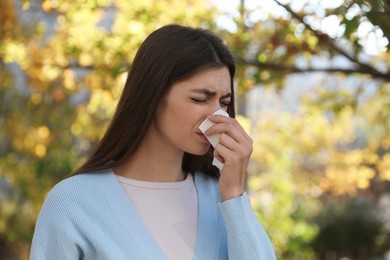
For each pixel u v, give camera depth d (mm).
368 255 10203
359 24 3723
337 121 7348
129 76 2188
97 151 2242
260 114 9266
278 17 5023
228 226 2164
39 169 7762
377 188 9875
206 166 2416
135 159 2254
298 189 11602
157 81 2123
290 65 5164
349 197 10969
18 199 9367
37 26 6391
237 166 2156
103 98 6355
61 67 6090
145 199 2232
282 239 9453
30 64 6148
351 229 10172
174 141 2166
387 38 3373
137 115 2164
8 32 6203
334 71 4934
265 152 8828
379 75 4672
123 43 5355
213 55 2133
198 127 2141
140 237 2143
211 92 2129
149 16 5438
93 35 5848
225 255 2264
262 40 5258
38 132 7242
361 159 7020
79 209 2154
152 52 2143
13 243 9742
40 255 2150
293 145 7832
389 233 10289
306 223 10750
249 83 5203
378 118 6859
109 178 2219
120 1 5602
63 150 7887
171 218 2234
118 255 2104
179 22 5344
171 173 2291
